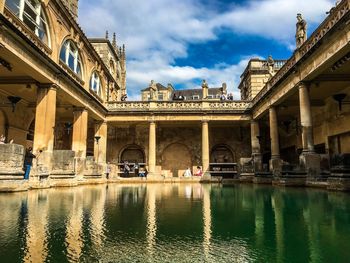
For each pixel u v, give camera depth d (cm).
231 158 3534
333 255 348
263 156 3397
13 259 332
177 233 468
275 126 2334
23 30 1481
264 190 1413
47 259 334
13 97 2202
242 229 499
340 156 1238
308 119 1702
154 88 3172
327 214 640
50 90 1795
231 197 1080
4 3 1302
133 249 377
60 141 3375
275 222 557
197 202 909
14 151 1174
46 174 1534
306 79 1723
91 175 2286
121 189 1617
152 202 910
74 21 2077
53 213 662
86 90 2327
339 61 1508
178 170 3484
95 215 638
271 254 354
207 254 357
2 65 1598
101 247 385
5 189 1142
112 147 3516
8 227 504
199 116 3031
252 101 2973
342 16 1246
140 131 3541
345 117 2114
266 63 3697
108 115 3048
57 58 1861
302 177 1633
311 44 1606
